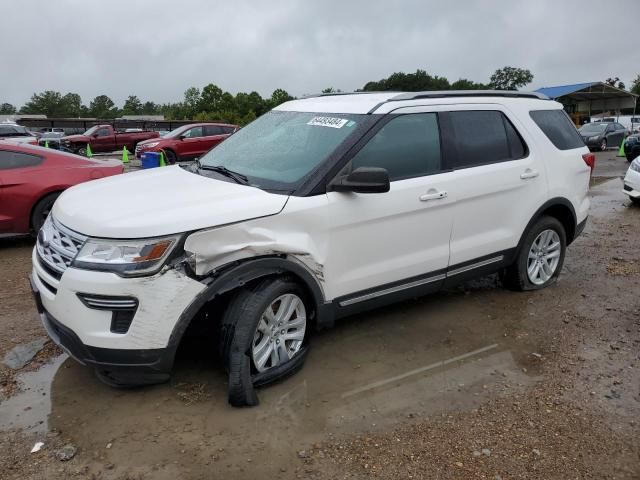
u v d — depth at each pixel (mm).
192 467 2887
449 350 4258
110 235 3057
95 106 130875
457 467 2930
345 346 4281
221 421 3277
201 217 3182
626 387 3736
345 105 4305
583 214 5695
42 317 3561
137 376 3229
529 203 5004
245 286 3465
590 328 4672
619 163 19391
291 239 3506
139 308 3055
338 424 3275
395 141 4094
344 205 3732
